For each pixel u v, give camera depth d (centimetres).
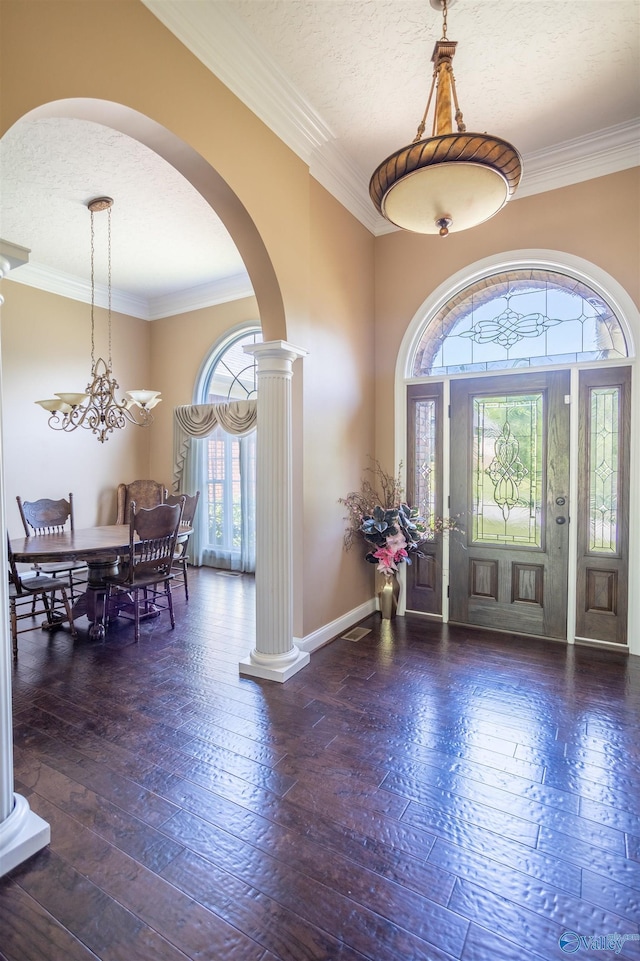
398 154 190
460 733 234
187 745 225
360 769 206
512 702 263
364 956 129
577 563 350
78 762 212
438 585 402
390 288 416
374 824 175
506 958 128
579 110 300
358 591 402
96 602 369
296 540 324
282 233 288
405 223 237
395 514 380
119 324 600
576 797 189
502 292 380
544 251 352
